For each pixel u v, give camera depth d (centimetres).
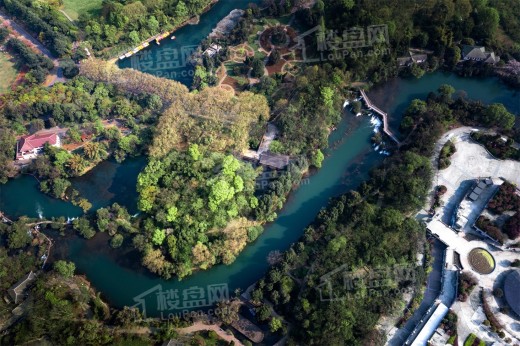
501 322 13238
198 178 16325
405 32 19462
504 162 16475
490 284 13938
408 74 19625
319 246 14900
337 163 17562
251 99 18262
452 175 16325
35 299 14100
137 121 18962
